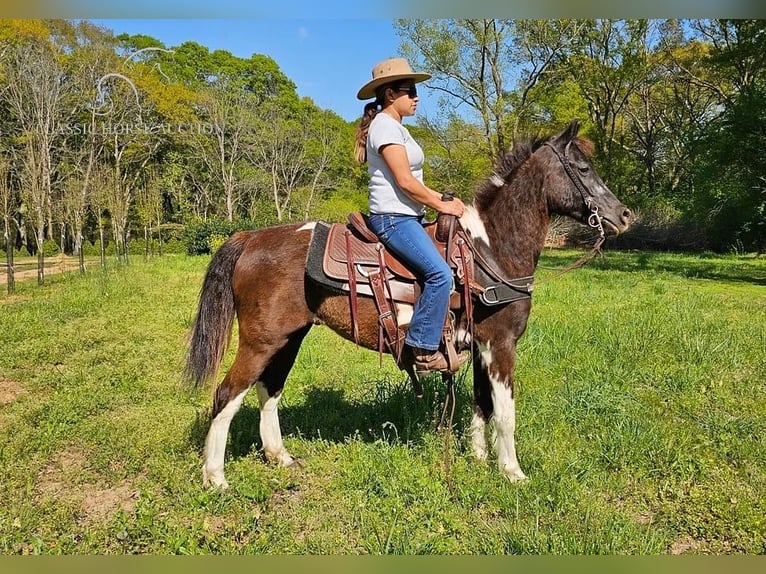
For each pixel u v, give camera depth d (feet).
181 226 109.19
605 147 97.50
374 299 11.62
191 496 11.55
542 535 10.10
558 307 32.07
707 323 25.50
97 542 10.07
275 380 13.23
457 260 11.58
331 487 12.10
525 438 13.93
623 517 10.80
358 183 146.72
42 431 14.75
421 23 78.64
